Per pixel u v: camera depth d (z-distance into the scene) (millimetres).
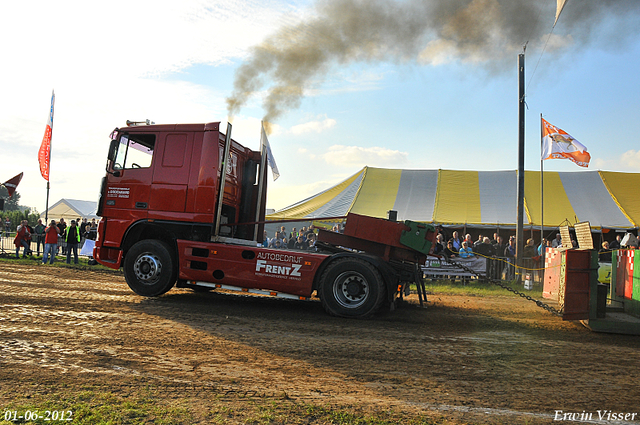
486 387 4223
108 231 8602
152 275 8289
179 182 8258
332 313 7414
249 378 4180
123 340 5250
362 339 5926
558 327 7195
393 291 7734
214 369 4383
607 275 11336
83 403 3350
